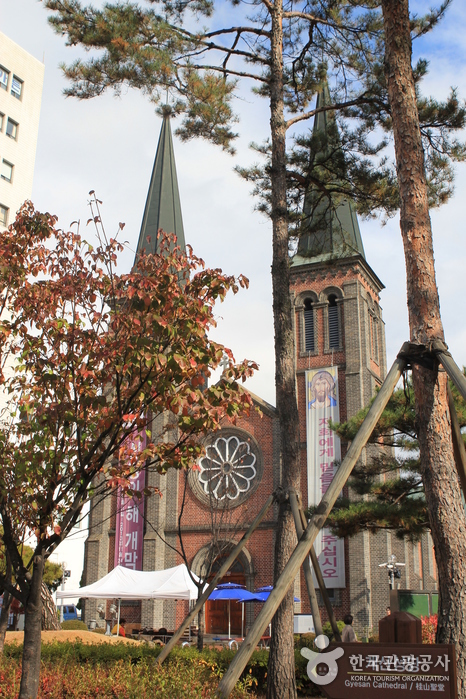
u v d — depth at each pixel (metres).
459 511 8.09
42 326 9.68
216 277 9.64
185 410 9.23
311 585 6.95
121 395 9.61
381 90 15.07
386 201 15.73
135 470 9.85
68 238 9.84
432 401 8.37
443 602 7.80
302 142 16.03
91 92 14.28
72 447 9.75
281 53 14.74
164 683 9.00
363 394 38.75
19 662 12.48
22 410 9.87
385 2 9.92
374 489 21.09
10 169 41.59
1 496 8.71
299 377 40.34
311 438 37.91
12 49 42.69
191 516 38.47
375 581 34.31
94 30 13.82
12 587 8.38
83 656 16.31
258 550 36.44
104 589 25.69
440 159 14.37
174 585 24.91
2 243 10.27
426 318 8.62
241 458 35.94
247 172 16.42
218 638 34.53
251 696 10.84
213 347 9.45
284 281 12.87
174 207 49.88
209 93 14.20
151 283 8.84
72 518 9.40
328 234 18.08
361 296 41.69
